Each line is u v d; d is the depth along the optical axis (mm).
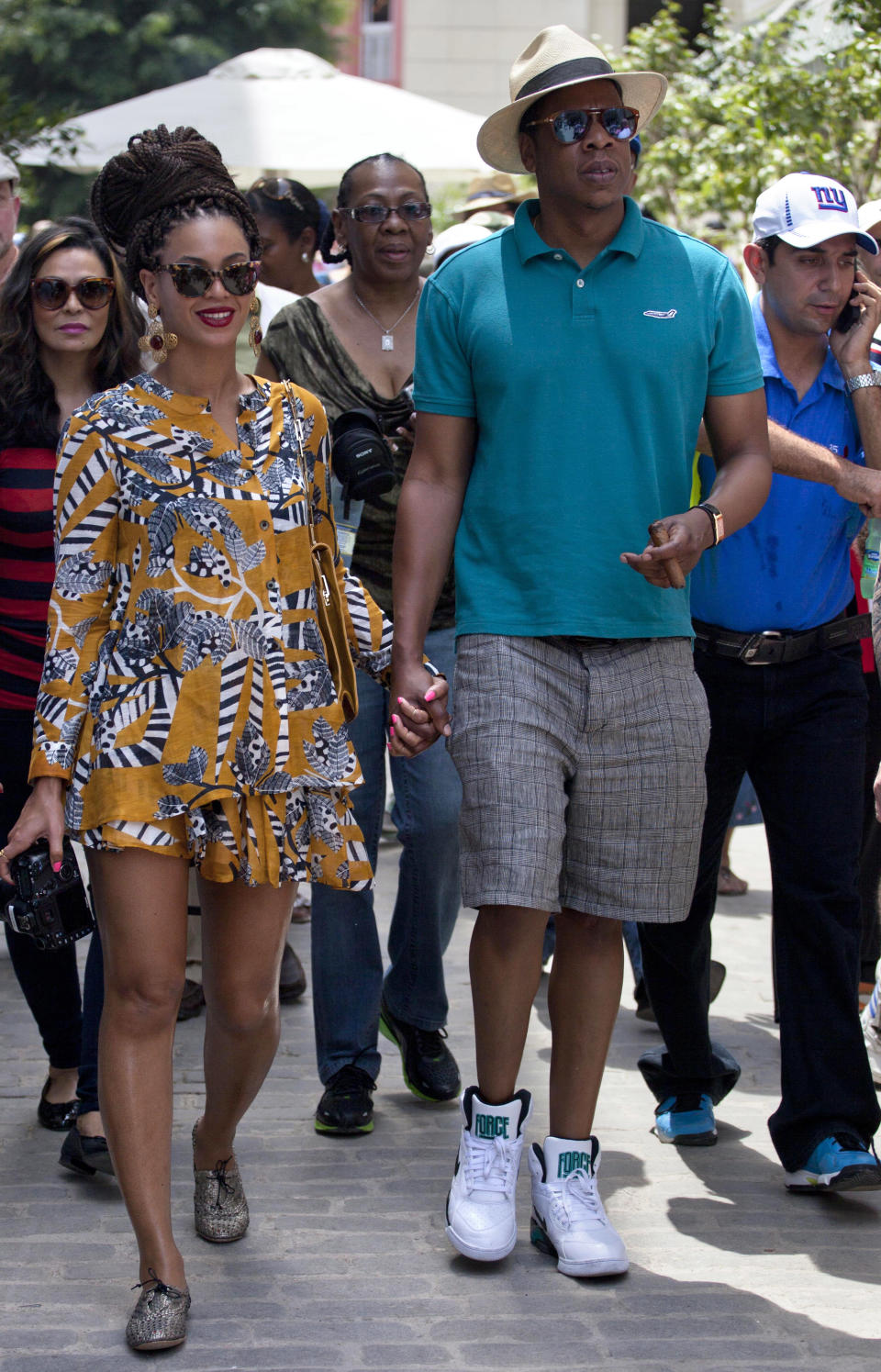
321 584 3121
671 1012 3881
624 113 3107
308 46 23672
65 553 2965
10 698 3715
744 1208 3604
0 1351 2926
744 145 10109
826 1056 3551
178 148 2996
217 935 3096
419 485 3334
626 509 3164
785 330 3748
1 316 3670
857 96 9750
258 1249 3357
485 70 23969
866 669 4453
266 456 3039
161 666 2932
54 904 3021
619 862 3232
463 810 3223
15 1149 3859
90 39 22375
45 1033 3918
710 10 12086
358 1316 3082
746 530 3629
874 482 3531
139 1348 2924
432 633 4141
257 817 2996
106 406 2961
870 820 4684
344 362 4234
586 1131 3367
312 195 6355
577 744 3209
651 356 3143
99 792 2904
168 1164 3000
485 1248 3236
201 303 2936
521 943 3213
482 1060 3312
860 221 4418
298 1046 4676
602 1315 3102
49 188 18641
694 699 3258
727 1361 2939
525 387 3160
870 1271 3307
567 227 3170
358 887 3125
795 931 3594
